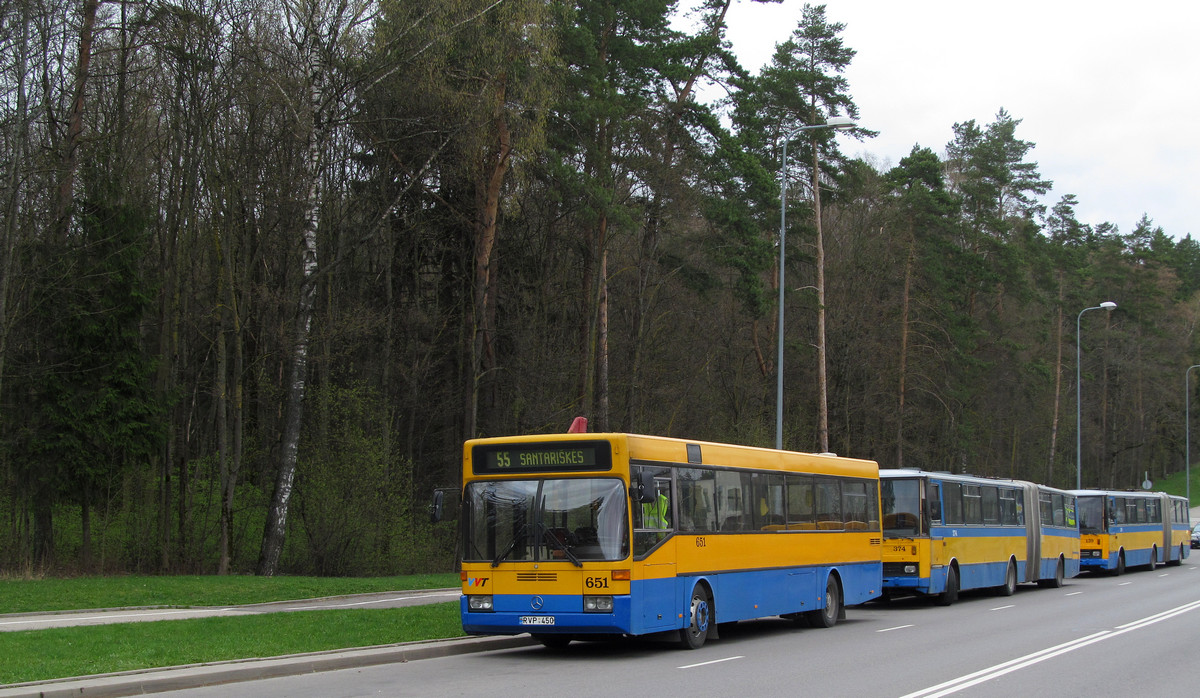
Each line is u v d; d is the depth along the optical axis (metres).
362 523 28.27
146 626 15.11
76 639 13.47
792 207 41.16
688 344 44.75
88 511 26.61
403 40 26.23
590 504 14.17
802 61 42.25
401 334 37.44
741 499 16.97
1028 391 64.00
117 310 26.44
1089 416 79.00
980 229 56.94
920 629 19.08
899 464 51.44
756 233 35.62
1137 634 17.97
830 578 19.83
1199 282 107.75
